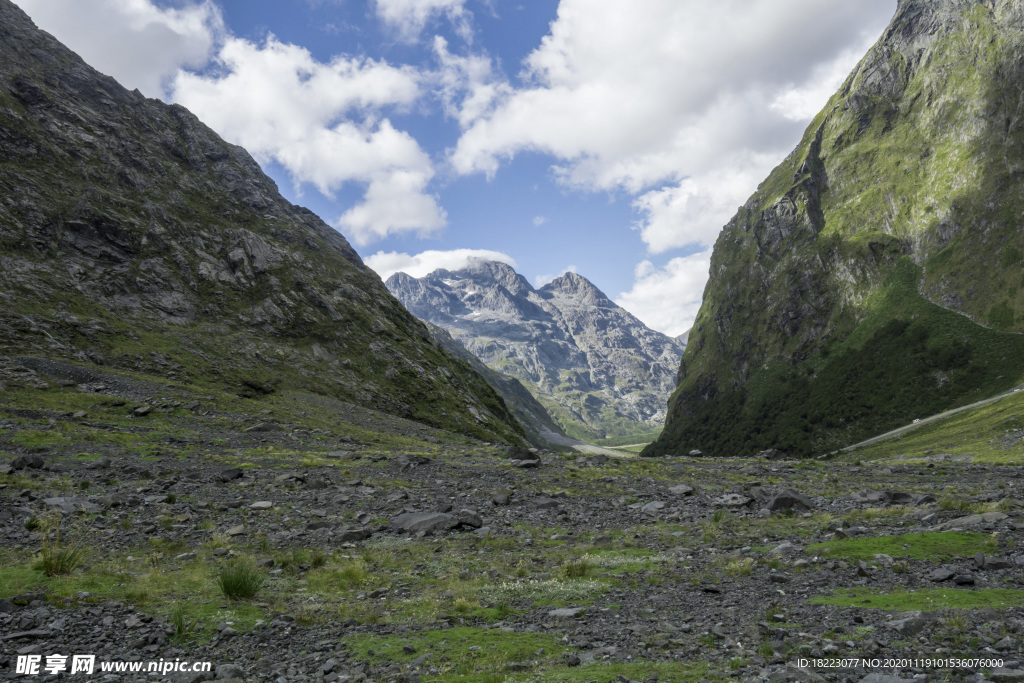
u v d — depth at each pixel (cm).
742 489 3694
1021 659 885
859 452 19450
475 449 7512
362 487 3709
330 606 1428
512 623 1288
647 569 1791
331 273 16288
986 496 2977
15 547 1855
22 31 15375
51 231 11356
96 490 3036
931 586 1381
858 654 951
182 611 1329
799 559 1716
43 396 6612
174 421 6762
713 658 987
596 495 3569
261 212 17225
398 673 969
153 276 12106
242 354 11388
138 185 14425
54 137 13425
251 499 3134
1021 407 14300
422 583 1688
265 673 990
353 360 13262
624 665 966
